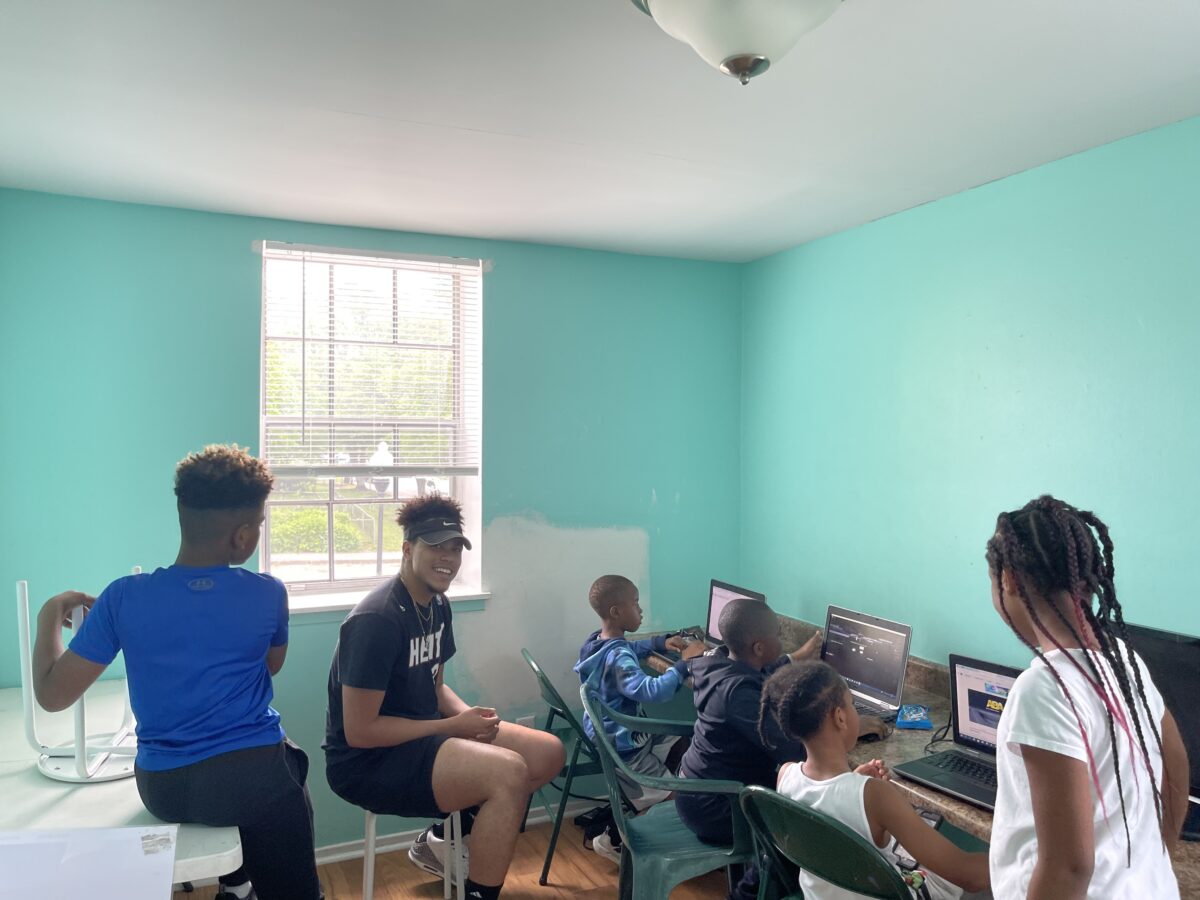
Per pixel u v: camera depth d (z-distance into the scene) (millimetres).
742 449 3764
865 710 2666
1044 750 1145
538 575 3414
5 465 2709
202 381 2928
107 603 1767
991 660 2596
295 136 2180
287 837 1854
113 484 2826
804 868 1820
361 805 2328
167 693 1758
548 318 3414
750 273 3703
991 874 1271
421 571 2371
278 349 3078
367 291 3195
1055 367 2385
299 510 3197
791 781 1892
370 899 2338
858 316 3105
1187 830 1684
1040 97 1917
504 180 2555
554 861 3131
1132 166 2182
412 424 3273
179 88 1877
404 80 1830
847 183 2588
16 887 1447
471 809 2791
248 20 1558
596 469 3504
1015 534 1272
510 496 3365
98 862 1519
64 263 2758
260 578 1921
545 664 3434
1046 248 2412
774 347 3557
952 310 2719
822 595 3299
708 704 2320
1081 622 1234
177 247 2891
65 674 1733
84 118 2055
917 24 1573
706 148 2266
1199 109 1998
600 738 2297
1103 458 2260
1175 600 2092
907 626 2637
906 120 2066
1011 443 2523
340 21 1561
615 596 3129
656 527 3615
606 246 3428
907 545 2900
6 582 2717
